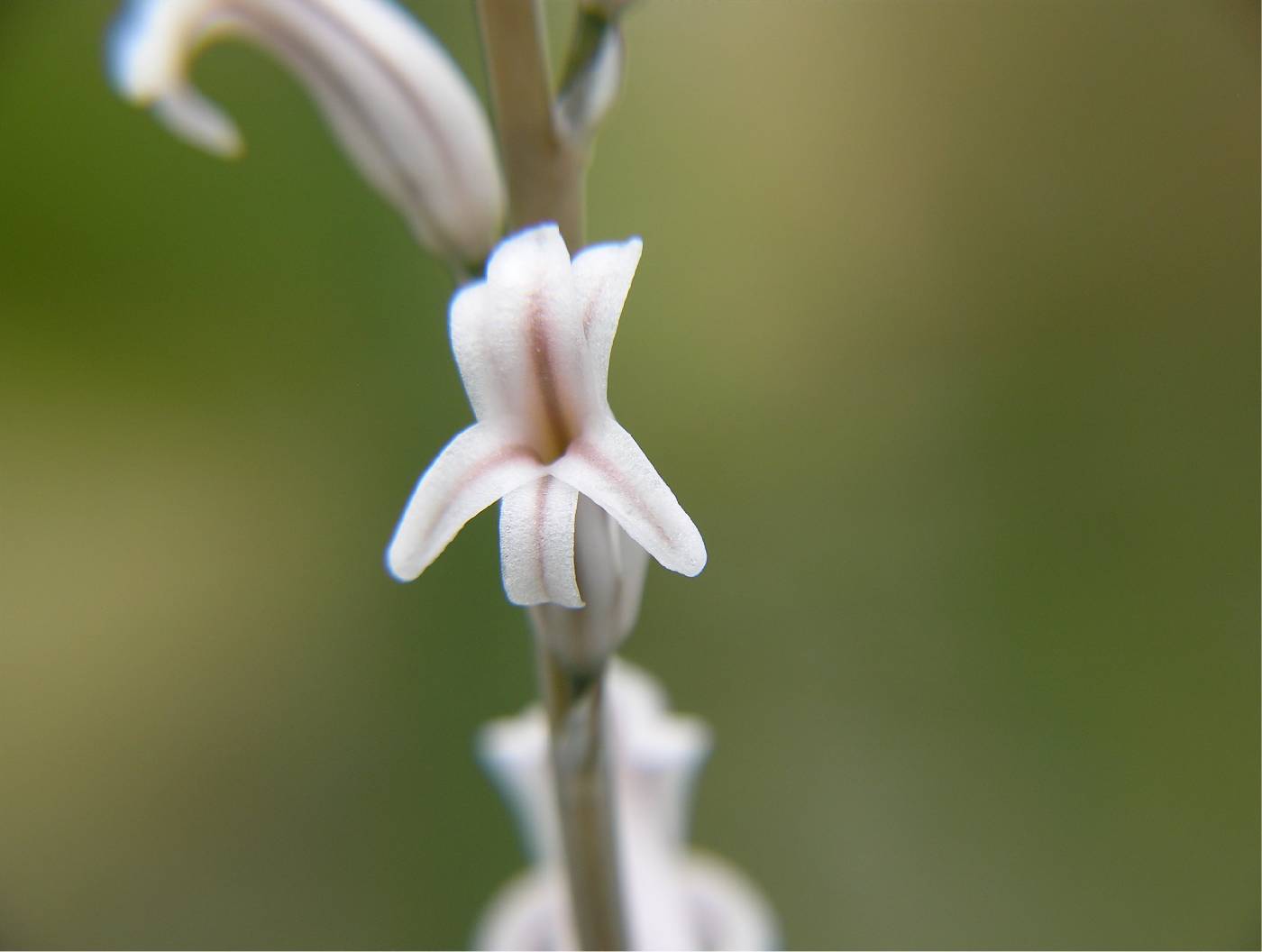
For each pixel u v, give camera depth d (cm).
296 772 22
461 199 13
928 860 22
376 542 22
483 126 13
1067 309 23
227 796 22
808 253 23
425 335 22
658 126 23
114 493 22
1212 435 22
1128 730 22
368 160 13
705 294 23
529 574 12
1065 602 22
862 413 23
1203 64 22
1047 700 22
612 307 12
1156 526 22
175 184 21
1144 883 21
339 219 22
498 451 12
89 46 21
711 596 22
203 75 21
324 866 22
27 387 22
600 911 13
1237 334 22
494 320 12
